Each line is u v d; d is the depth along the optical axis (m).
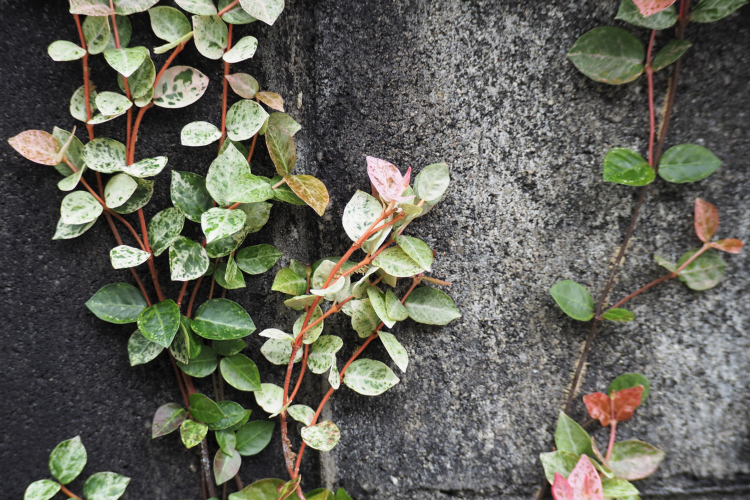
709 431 0.73
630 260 0.73
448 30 0.74
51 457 0.72
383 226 0.72
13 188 0.70
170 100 0.72
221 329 0.73
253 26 0.74
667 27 0.71
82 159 0.71
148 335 0.71
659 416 0.74
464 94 0.74
